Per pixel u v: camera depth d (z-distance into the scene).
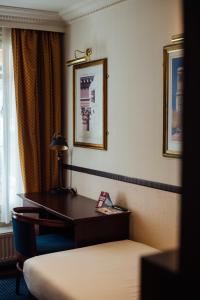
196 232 0.66
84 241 3.10
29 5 3.79
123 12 3.35
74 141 4.16
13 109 4.16
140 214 3.22
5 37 4.05
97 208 3.38
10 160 4.18
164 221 2.98
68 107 4.30
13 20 3.97
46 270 2.60
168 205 2.94
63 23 4.23
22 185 4.21
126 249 3.00
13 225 3.32
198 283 0.65
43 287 2.51
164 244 2.98
